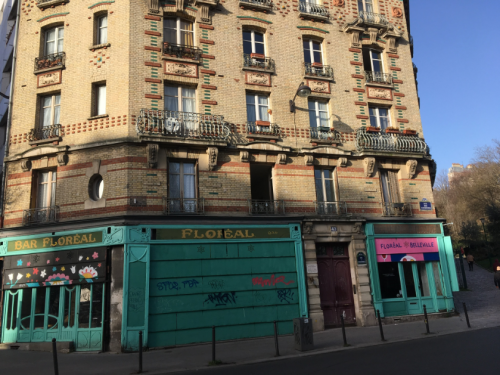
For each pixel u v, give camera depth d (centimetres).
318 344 1139
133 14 1501
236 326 1338
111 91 1435
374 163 1702
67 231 1325
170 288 1284
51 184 1459
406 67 1959
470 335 1119
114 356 1116
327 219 1545
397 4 2044
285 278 1448
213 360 958
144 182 1354
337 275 1561
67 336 1253
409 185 1764
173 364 976
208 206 1420
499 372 683
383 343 1102
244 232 1427
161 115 1436
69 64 1512
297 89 1641
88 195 1361
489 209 3575
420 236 1705
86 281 1266
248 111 1616
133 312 1213
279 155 1562
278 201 1525
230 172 1485
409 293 1639
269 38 1703
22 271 1341
